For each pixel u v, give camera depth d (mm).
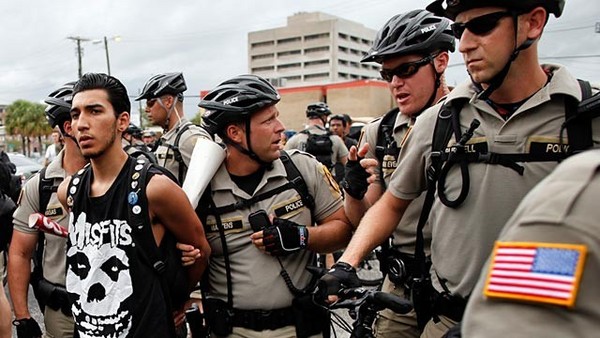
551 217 736
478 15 1471
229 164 2238
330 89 47594
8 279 2590
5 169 2908
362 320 1608
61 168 2604
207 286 2295
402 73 2451
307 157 2350
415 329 2398
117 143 2039
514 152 1534
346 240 2303
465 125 1662
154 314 1976
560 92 1480
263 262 2152
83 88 1988
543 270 718
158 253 2002
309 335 2162
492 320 755
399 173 1885
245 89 2125
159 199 1970
